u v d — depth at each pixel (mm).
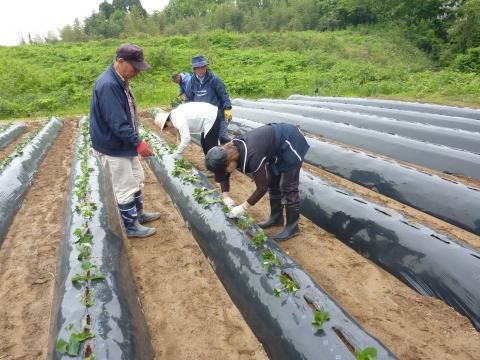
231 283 4180
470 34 29188
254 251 4180
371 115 10961
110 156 4770
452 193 5676
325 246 5102
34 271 4867
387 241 4684
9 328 3920
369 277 4477
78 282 3762
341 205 5383
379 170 6852
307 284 3617
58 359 2920
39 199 7344
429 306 3961
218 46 30297
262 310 3592
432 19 36438
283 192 4840
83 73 21781
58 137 12867
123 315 3494
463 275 3947
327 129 9906
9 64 22141
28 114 17594
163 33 41469
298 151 4492
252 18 44281
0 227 5875
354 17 42375
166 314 4008
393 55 29672
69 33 41938
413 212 5965
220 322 3881
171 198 6645
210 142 6547
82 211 5332
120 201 5090
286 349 3188
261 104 14570
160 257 4980
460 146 8359
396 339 3533
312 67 24781
